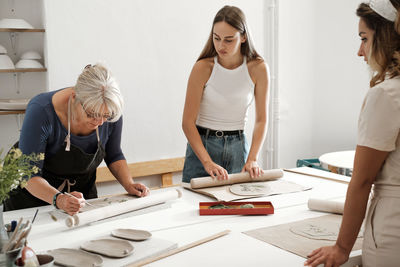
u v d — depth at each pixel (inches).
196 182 94.8
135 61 162.7
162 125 171.2
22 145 79.5
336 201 79.7
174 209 84.2
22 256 49.6
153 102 168.1
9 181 55.3
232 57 101.9
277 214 79.6
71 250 60.6
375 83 55.6
